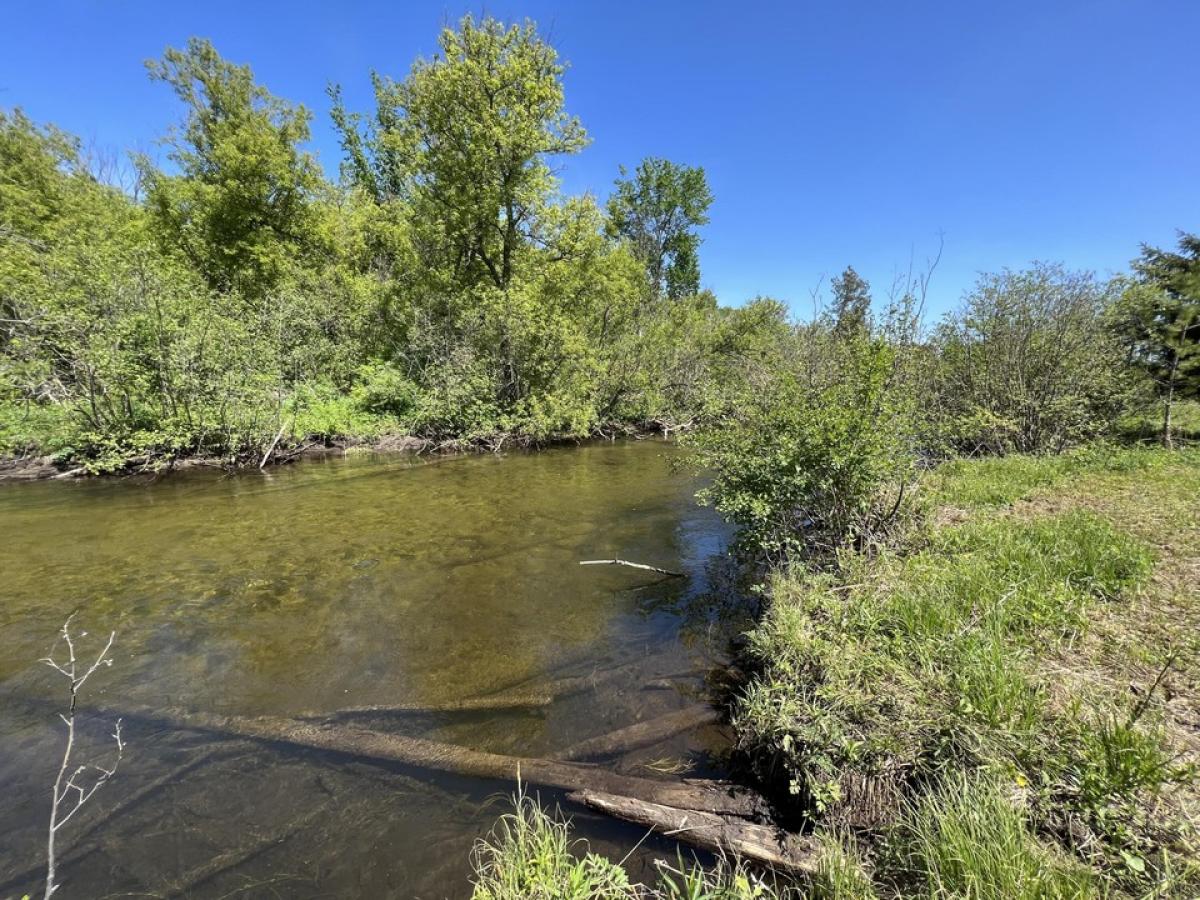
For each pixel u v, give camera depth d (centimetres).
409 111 1953
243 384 1319
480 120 1861
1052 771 259
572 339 1748
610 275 1997
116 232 1988
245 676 470
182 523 876
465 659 502
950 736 291
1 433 1148
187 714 417
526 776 351
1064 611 389
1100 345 1095
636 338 1992
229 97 2233
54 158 2331
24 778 349
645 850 294
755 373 744
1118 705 296
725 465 665
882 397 594
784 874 272
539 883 240
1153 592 411
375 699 439
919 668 353
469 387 1642
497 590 648
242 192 2184
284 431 1363
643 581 677
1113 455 938
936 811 244
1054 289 1151
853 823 281
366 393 1689
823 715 326
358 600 618
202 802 331
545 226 1928
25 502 980
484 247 2005
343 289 1995
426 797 335
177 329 1229
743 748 366
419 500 1033
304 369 1686
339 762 365
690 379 2061
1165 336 1145
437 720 414
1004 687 301
